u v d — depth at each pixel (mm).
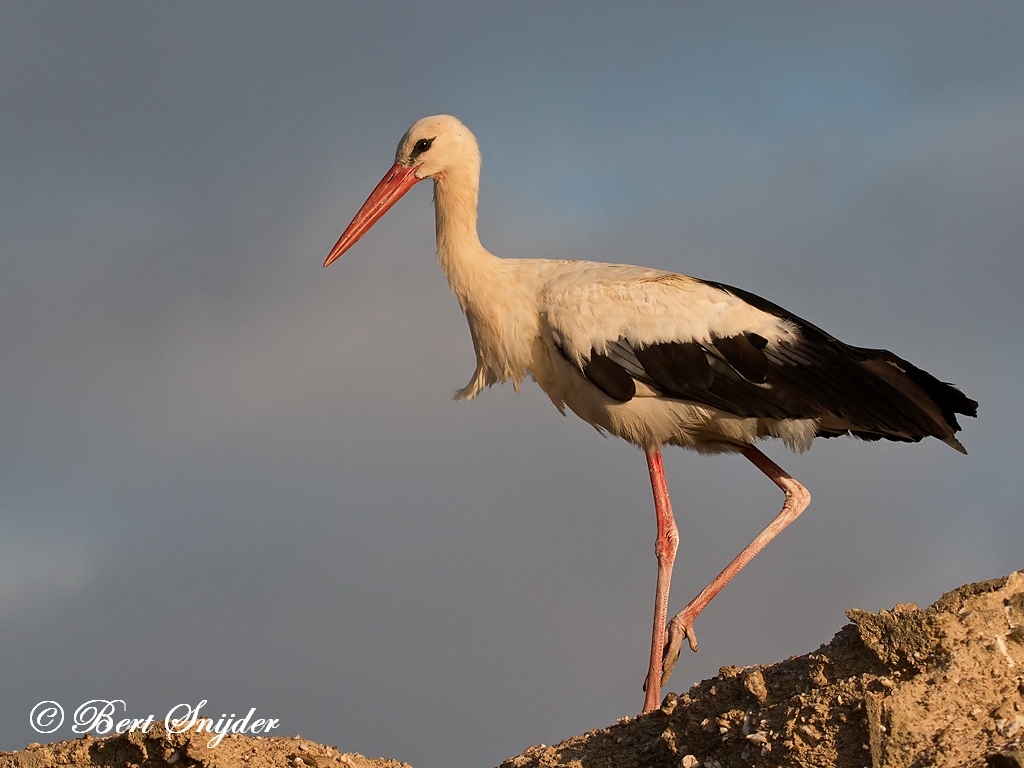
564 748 10383
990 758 7578
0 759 9984
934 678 8445
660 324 13578
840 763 8406
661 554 13375
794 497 13492
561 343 13734
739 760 8945
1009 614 8820
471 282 14211
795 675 9375
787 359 13562
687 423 13805
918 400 13562
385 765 10273
